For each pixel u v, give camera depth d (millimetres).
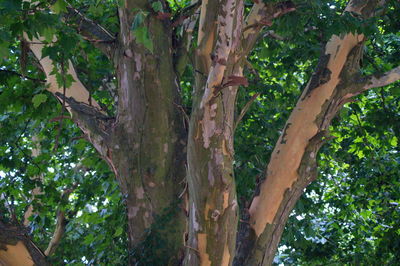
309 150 6238
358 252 10961
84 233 10883
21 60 5801
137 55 5871
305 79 10219
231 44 4641
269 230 6105
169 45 6027
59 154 10883
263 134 9578
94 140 6043
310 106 6348
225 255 4898
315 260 10781
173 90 5934
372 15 6836
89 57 8164
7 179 9430
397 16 8617
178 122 5887
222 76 4629
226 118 4766
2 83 7227
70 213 11508
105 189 9328
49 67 6414
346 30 6164
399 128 8875
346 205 11156
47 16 4957
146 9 5949
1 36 4844
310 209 10367
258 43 9461
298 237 9586
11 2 4750
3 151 9297
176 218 5680
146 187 5746
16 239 5641
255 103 9555
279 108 9820
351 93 6477
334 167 11328
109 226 9102
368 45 9617
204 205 4781
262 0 5801
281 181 6156
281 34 7781
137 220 5734
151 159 5762
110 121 6086
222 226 4820
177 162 5797
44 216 9648
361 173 10641
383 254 10844
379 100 10242
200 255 4883
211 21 4871
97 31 6277
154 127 5801
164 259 5590
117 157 5871
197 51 4938
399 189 10633
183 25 6344
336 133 10438
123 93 5941
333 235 10969
